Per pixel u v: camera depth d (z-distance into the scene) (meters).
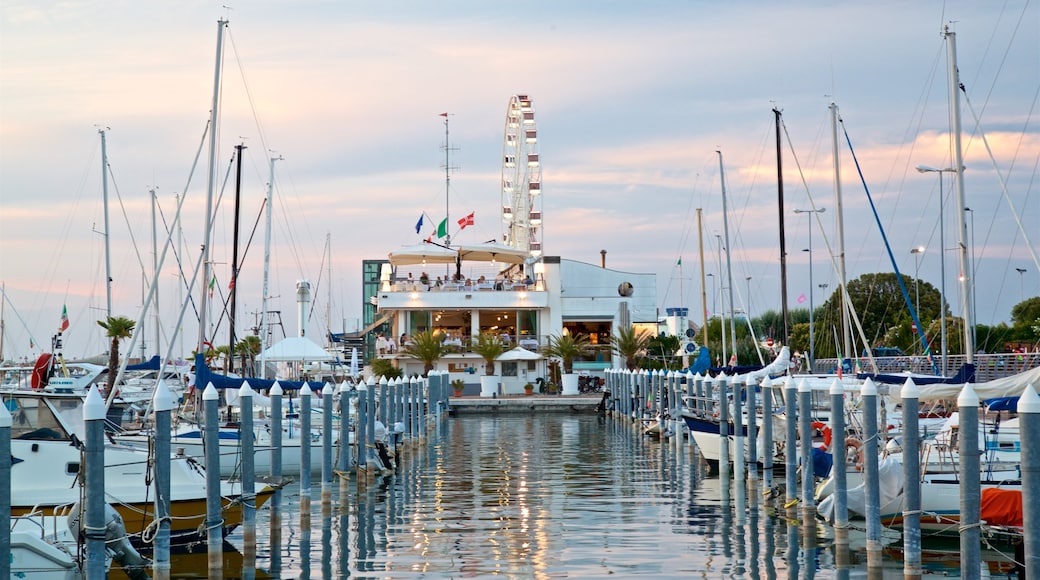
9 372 41.00
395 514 26.73
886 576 19.09
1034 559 13.97
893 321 89.44
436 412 57.91
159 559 17.94
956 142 35.72
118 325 42.12
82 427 21.41
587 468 36.94
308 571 19.97
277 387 24.55
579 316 80.19
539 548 21.89
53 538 17.25
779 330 104.50
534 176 82.75
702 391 42.12
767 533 23.34
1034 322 71.50
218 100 39.41
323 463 27.91
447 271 80.38
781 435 32.47
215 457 19.84
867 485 19.48
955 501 22.31
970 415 15.57
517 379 76.69
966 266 35.03
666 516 25.88
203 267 39.19
